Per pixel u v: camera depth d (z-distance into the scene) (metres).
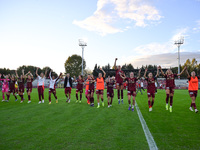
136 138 3.65
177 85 42.84
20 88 10.62
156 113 6.66
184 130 4.27
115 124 4.86
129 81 7.45
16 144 3.33
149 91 7.31
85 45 42.50
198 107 8.33
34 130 4.27
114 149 3.07
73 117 5.86
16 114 6.45
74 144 3.31
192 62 67.81
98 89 8.32
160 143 3.37
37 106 8.66
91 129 4.35
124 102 10.53
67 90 10.35
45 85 46.22
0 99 12.82
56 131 4.18
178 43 42.81
